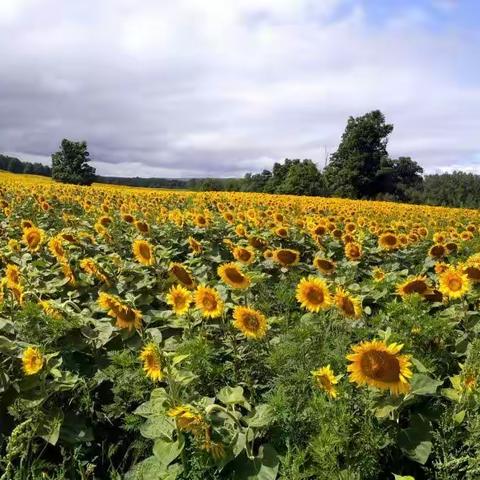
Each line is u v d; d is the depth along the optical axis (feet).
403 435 12.25
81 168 206.08
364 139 289.33
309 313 17.16
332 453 10.81
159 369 12.05
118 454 13.85
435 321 15.26
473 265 21.56
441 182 308.81
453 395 12.94
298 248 35.70
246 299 19.48
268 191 242.78
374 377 11.27
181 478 11.66
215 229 35.81
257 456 11.49
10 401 12.90
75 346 15.43
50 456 13.08
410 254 36.91
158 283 21.74
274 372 14.30
